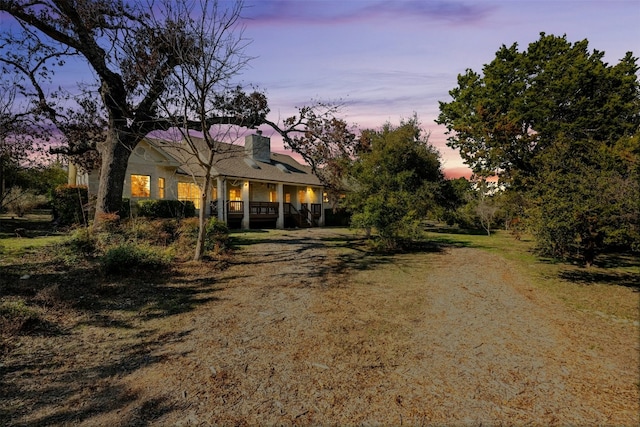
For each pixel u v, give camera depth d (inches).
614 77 641.0
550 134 633.6
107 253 306.5
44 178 760.3
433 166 900.6
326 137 478.9
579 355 166.4
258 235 677.3
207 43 337.7
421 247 591.8
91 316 203.9
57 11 394.3
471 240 737.6
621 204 256.1
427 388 133.9
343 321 212.4
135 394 125.1
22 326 175.8
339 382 137.6
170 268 327.6
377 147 850.8
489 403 123.4
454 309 242.1
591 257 419.2
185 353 161.6
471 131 643.5
